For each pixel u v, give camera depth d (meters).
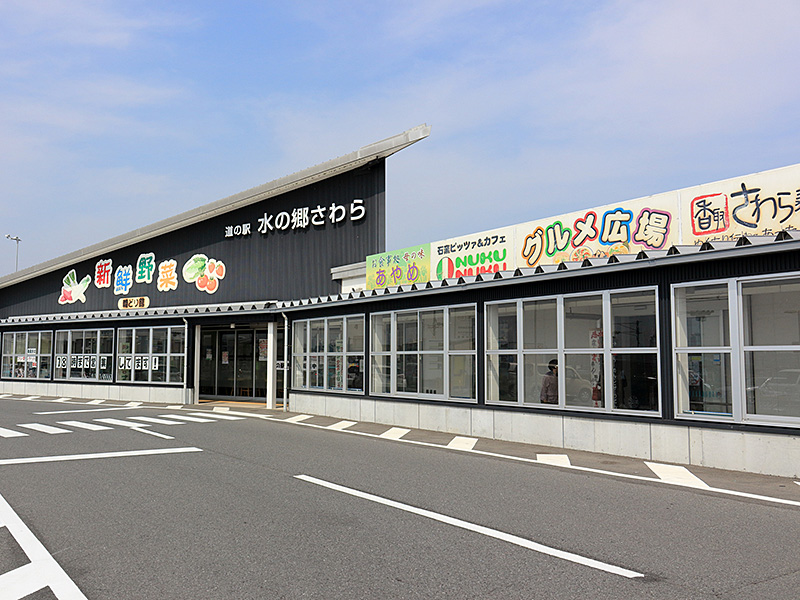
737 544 6.01
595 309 11.62
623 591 4.79
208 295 28.78
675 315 10.44
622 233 14.30
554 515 7.12
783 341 9.33
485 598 4.68
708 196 12.80
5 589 4.92
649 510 7.33
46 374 29.69
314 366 19.77
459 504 7.66
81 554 5.78
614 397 11.22
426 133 21.44
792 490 8.33
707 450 9.95
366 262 22.27
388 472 9.77
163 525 6.73
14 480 9.10
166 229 30.34
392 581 5.04
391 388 16.44
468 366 14.20
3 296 40.84
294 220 25.89
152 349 25.59
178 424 16.33
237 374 25.08
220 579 5.11
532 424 12.64
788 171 11.65
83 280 35.09
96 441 12.99
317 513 7.22
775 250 9.11
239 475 9.51
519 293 13.01
